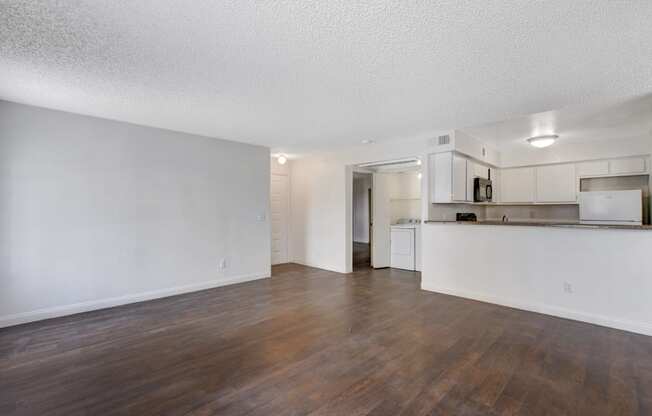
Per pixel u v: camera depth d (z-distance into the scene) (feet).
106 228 12.58
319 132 14.57
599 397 6.52
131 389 6.85
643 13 5.53
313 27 6.07
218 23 5.94
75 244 11.86
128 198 13.15
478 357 8.25
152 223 13.83
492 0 5.22
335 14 5.65
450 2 5.27
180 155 14.69
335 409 6.14
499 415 5.95
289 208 22.85
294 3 5.32
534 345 8.97
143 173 13.56
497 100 10.16
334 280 17.30
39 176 11.10
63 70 8.06
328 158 20.10
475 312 11.86
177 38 6.49
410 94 9.63
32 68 7.94
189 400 6.45
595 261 10.76
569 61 7.46
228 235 16.47
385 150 16.89
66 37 6.47
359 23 5.93
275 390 6.79
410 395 6.59
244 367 7.77
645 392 6.70
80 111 11.56
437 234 14.83
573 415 5.96
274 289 15.39
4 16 5.70
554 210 19.60
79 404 6.33
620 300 10.28
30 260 10.94
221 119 12.48
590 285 10.85
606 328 10.30
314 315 11.55
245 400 6.44
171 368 7.75
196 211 15.24
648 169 15.38
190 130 14.35
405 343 9.11
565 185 17.90
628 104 10.57
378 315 11.52
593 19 5.75
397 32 6.23
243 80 8.63
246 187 17.26
